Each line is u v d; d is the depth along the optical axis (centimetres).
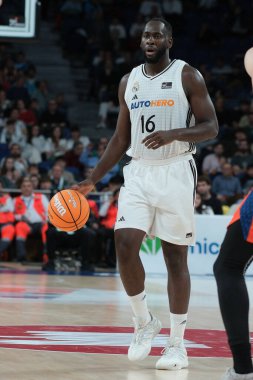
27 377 705
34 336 969
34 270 2362
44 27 4091
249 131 3484
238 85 3959
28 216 2597
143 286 842
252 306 1467
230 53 4216
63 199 880
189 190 850
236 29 4250
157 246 2355
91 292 1683
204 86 848
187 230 850
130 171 870
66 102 3816
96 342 934
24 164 2884
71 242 2408
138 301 839
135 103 861
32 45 3981
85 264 2409
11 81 3525
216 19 4278
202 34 4188
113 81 3788
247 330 662
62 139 3189
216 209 2445
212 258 2327
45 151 3131
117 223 844
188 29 4247
